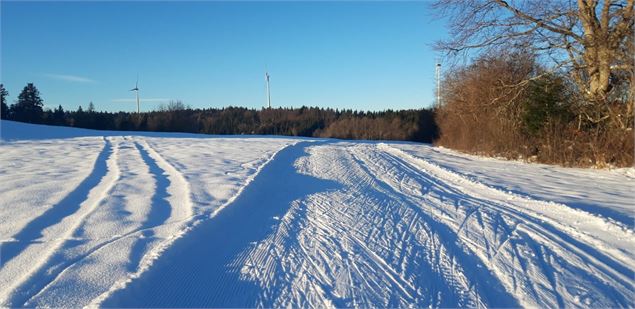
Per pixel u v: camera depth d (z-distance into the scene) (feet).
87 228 22.15
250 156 59.52
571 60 52.44
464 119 86.84
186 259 18.90
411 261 19.44
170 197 30.14
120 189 32.35
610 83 53.67
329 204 30.73
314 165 53.01
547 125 61.26
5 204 26.81
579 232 23.29
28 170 43.14
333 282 17.08
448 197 33.88
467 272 18.26
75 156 58.49
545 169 52.34
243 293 16.05
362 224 25.45
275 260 19.30
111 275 16.47
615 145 51.39
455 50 57.77
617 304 15.52
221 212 25.75
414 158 64.18
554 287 16.85
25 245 19.61
